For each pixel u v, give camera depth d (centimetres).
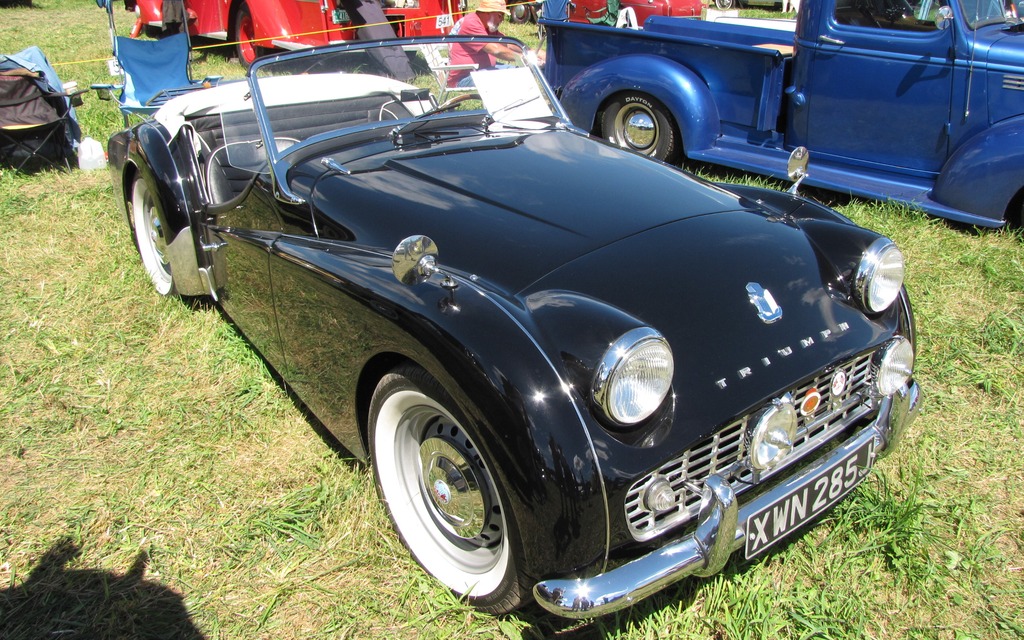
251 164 290
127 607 216
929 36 460
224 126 317
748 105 549
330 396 244
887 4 473
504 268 213
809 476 206
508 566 192
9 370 328
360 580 226
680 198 256
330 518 248
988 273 412
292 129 292
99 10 1490
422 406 207
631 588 175
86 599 219
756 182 552
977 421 302
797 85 524
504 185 255
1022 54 431
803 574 231
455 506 207
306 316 242
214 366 332
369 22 861
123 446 284
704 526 181
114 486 264
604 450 172
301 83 295
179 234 335
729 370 191
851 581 228
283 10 862
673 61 570
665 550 180
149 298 388
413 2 959
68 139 585
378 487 235
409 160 276
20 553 235
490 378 176
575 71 638
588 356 174
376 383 228
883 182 505
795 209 265
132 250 439
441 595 216
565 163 278
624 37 592
